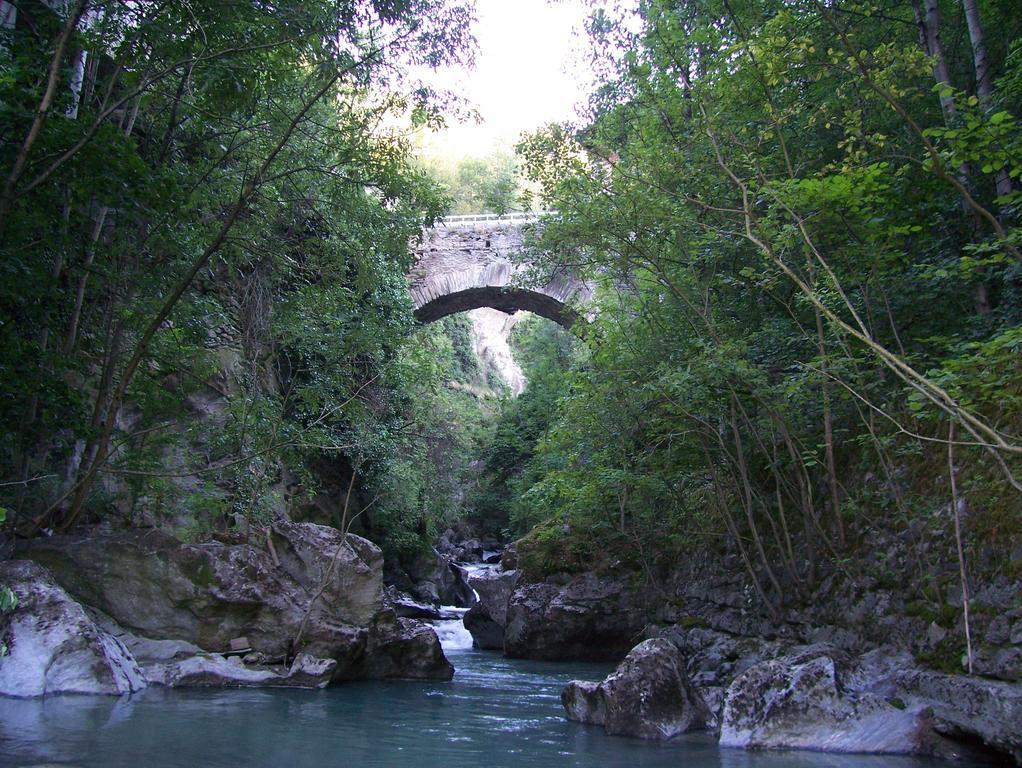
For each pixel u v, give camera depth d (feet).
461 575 93.71
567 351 119.34
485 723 26.37
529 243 37.17
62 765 17.44
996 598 23.02
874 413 31.73
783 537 36.14
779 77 25.25
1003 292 29.58
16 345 31.30
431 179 40.50
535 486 48.47
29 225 29.43
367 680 36.94
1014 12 35.40
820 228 26.73
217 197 38.83
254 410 41.34
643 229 33.50
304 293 42.42
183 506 45.34
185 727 22.66
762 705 23.73
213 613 33.22
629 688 25.38
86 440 36.37
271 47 31.14
